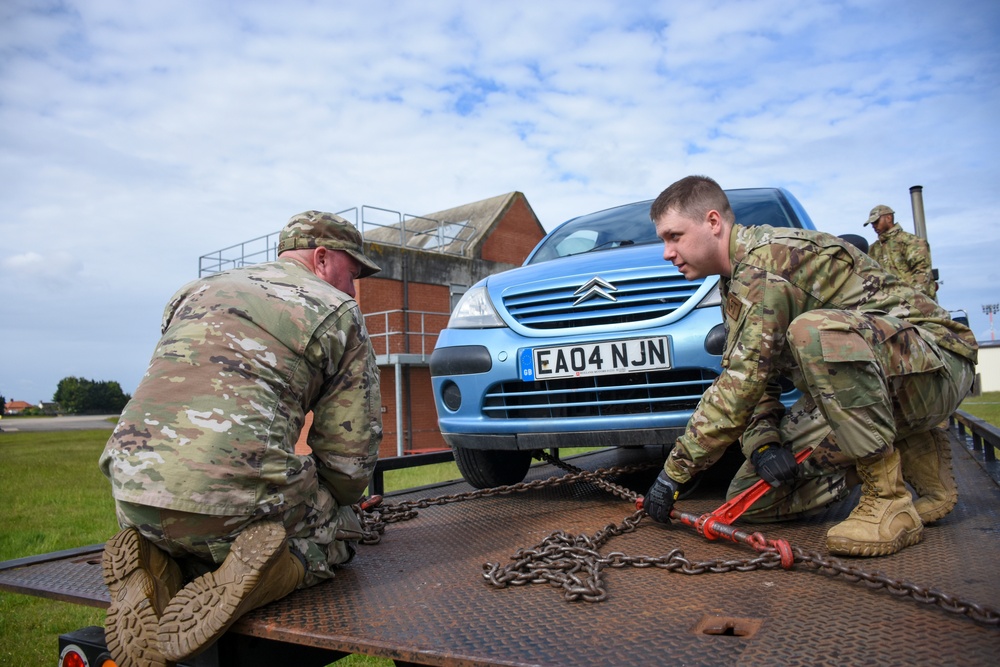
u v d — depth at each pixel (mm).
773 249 2062
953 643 1295
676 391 2711
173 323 1862
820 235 2113
